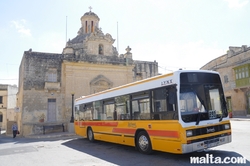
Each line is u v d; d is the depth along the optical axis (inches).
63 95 995.3
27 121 927.7
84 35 1268.5
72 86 996.6
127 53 1115.3
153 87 350.0
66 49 1013.2
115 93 458.6
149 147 354.9
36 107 949.2
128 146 463.5
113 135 455.5
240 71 1279.5
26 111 932.0
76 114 666.2
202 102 317.1
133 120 391.9
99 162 326.3
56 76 1004.6
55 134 804.0
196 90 318.0
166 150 315.0
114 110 457.1
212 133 310.0
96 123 531.8
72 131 864.3
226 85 1403.8
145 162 310.3
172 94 309.6
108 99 484.1
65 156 384.8
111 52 1097.4
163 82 330.3
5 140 756.0
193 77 320.8
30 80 956.6
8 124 1155.9
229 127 331.9
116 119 446.9
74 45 1181.1
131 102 401.7
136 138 387.2
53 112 978.7
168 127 310.5
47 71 990.4
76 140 624.4
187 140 286.2
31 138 762.2
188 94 309.0
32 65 969.5
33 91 954.7
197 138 294.5
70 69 1003.3
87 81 1027.3
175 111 300.5
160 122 327.0
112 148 451.2
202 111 312.5
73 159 356.5
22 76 1022.4
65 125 956.6
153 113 343.3
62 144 549.3
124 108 422.6
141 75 1211.9
